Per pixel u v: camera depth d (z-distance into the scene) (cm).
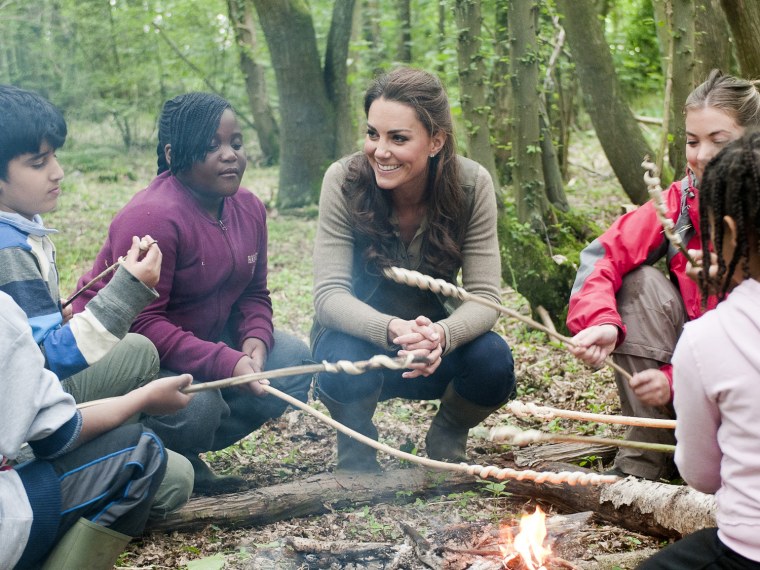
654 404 307
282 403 399
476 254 380
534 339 597
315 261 380
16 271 289
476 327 363
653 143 1137
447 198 367
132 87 1628
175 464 319
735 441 213
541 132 681
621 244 363
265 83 1471
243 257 394
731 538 214
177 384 286
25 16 1520
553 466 366
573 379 521
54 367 283
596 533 338
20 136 289
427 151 356
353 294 390
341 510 363
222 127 367
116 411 274
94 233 982
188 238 371
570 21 673
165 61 1623
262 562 317
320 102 1100
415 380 390
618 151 692
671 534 324
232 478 386
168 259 366
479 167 383
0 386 247
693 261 254
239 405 391
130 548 331
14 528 250
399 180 355
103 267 373
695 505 315
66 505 265
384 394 404
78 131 1599
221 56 1648
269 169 1446
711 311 221
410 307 387
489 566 297
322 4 1582
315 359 387
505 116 848
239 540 339
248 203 407
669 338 352
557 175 696
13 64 1559
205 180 372
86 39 1584
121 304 287
